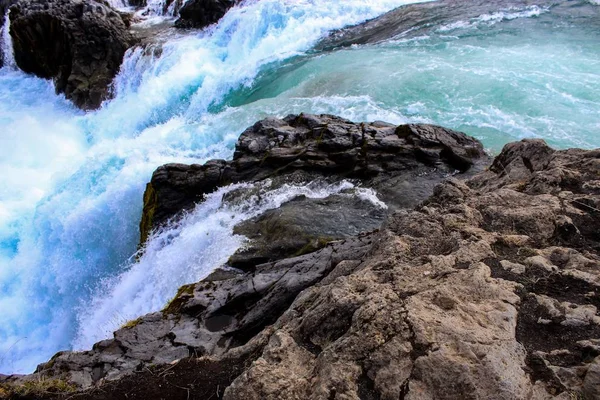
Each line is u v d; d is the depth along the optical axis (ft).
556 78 38.99
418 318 9.70
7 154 51.13
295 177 30.12
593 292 10.48
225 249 24.38
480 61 43.68
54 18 63.46
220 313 18.10
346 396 8.84
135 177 39.17
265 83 53.93
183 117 56.29
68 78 63.05
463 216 14.12
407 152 30.25
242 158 31.86
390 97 40.60
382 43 53.06
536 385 8.54
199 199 31.48
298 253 22.62
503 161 20.03
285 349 10.65
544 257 11.92
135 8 86.74
